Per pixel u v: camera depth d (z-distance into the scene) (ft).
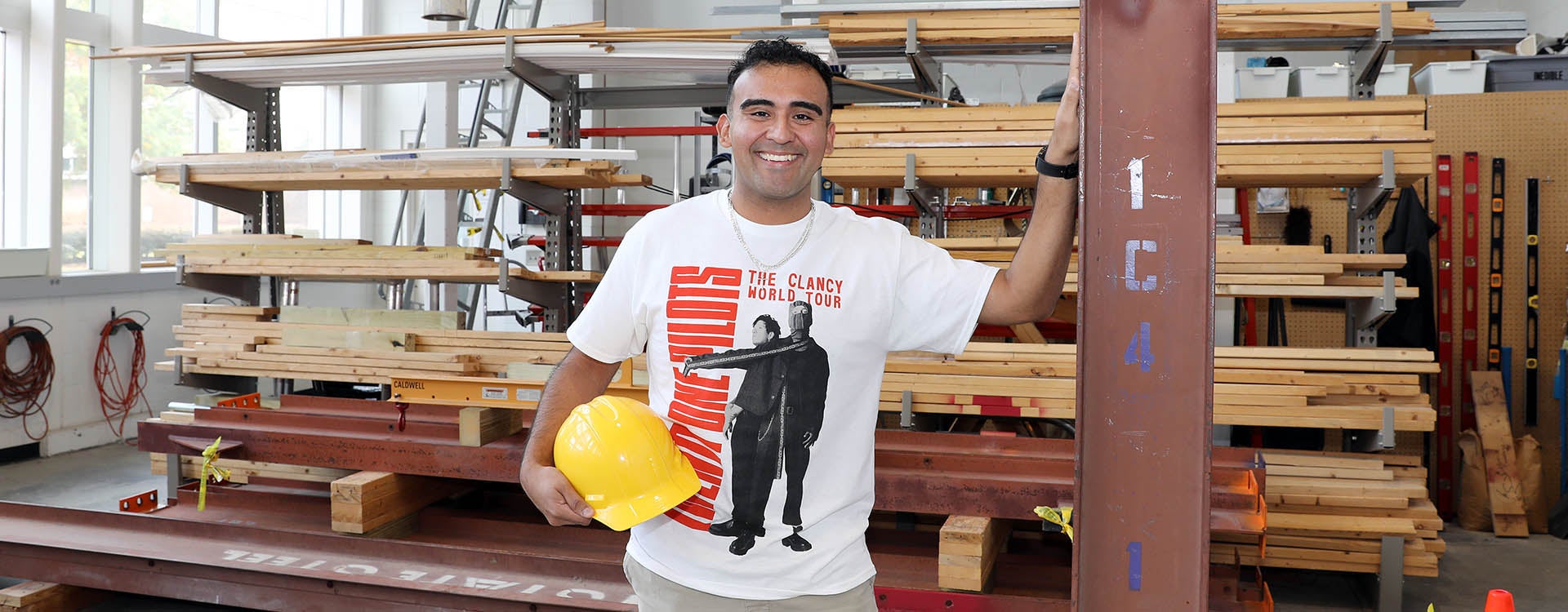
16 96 21.75
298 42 14.87
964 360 12.73
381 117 31.45
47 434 21.52
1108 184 4.04
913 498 11.10
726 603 5.40
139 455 21.85
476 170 13.96
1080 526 4.13
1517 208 18.29
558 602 10.83
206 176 14.96
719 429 5.40
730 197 5.66
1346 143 12.59
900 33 13.64
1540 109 18.22
